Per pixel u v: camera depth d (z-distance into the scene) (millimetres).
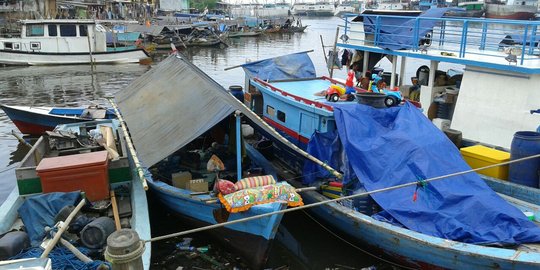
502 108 10977
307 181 10039
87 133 12102
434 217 8117
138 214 8586
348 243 9375
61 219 7891
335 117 9625
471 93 11609
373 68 15148
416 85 13789
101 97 23531
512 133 10859
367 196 8859
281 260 9039
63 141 10844
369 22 14398
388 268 8641
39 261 5609
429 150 8977
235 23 65938
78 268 6766
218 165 9250
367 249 8844
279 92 12047
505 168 10180
